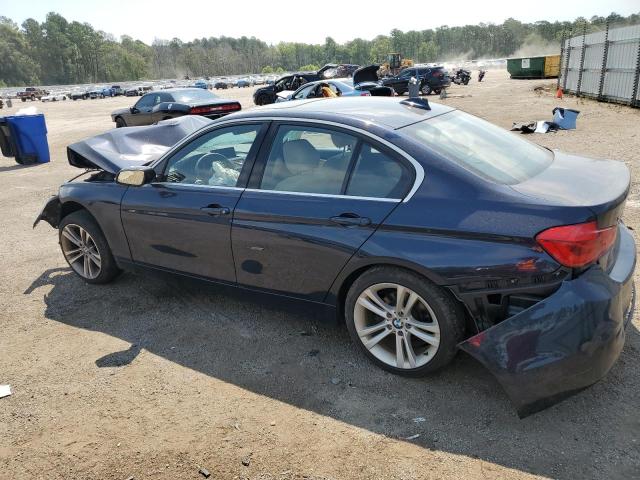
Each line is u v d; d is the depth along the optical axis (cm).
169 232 394
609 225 261
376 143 311
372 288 312
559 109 1359
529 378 257
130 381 332
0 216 755
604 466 243
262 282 358
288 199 334
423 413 287
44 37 17475
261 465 258
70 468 263
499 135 361
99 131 1925
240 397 311
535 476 240
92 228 452
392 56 4725
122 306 437
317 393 310
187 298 445
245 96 4328
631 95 1870
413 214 288
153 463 263
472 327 293
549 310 254
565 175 301
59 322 416
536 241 257
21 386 333
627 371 308
